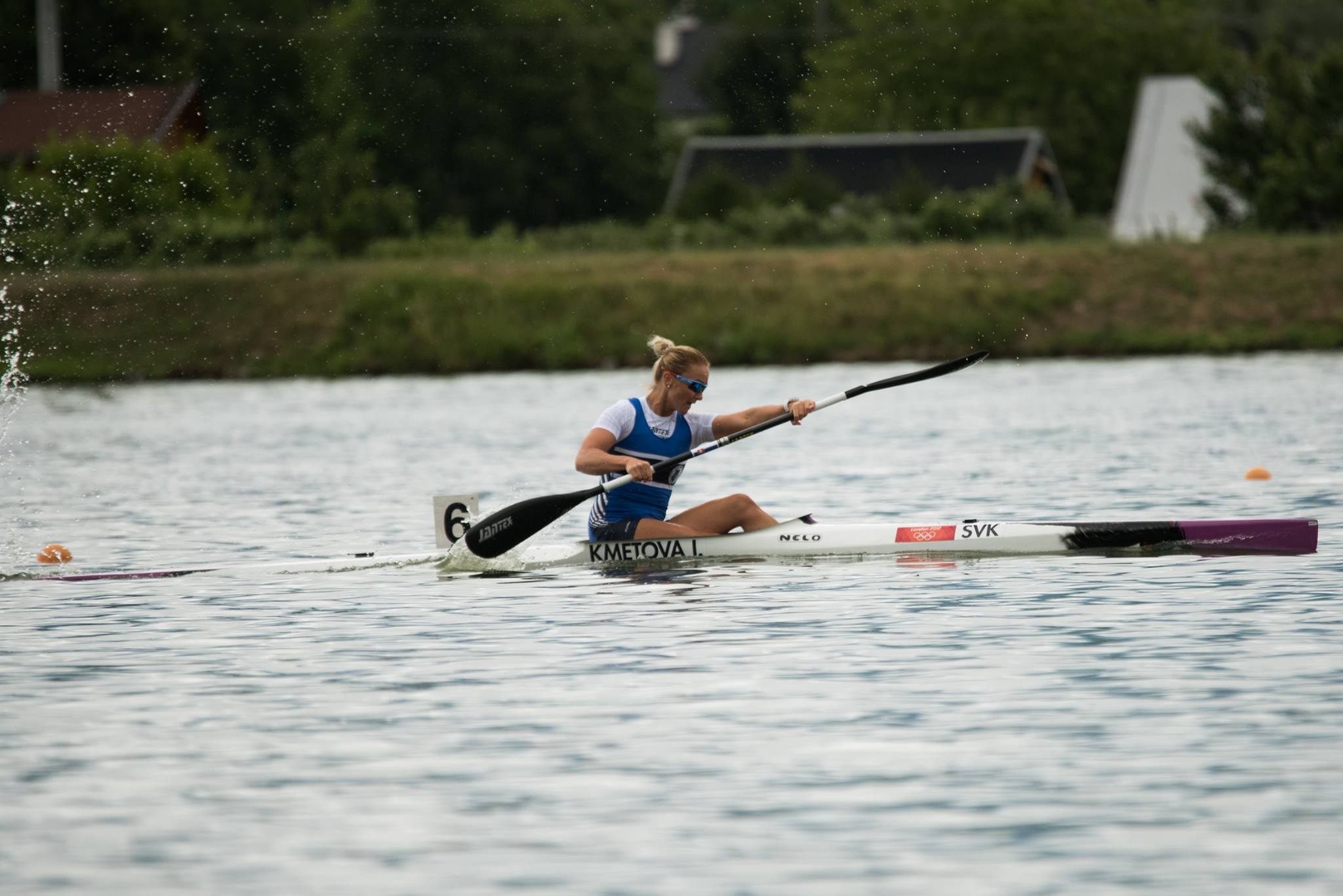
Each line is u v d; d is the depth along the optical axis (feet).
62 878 65.98
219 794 76.23
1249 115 586.04
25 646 110.01
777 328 474.08
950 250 508.53
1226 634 105.09
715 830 70.08
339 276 499.92
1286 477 193.26
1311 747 79.71
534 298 489.67
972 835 68.85
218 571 142.31
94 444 284.41
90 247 506.07
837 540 141.59
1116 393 338.54
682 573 135.54
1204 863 65.10
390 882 64.85
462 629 113.50
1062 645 103.45
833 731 84.64
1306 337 458.91
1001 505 171.63
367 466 236.43
